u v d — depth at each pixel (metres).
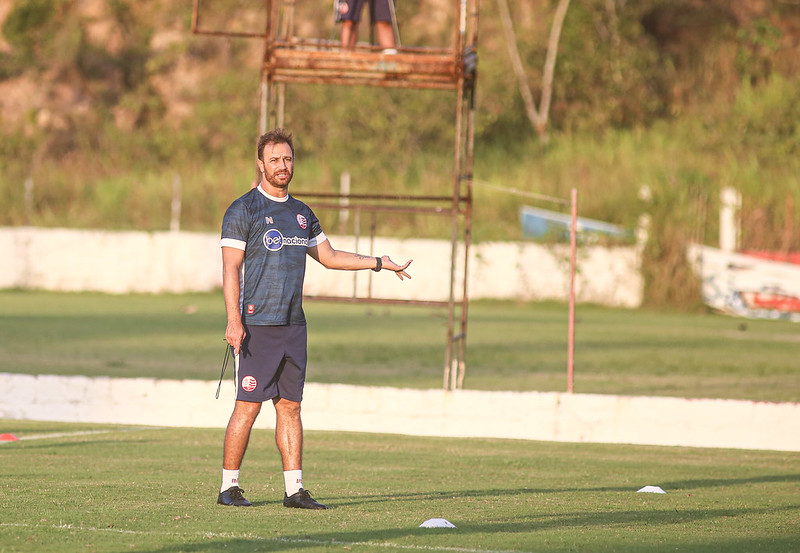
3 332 66.12
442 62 43.56
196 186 123.94
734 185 115.12
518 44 150.25
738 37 160.25
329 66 43.38
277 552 16.34
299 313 21.03
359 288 103.38
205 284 106.38
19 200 126.50
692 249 104.06
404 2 151.25
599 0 157.75
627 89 151.25
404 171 130.25
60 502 20.75
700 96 154.88
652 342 72.00
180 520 19.00
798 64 157.75
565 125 149.12
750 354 66.00
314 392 36.91
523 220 107.00
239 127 142.62
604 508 21.95
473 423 36.25
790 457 32.28
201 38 158.88
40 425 35.12
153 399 37.00
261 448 31.09
